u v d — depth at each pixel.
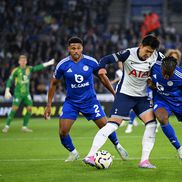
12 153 39.72
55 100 86.62
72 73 32.19
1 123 72.81
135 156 36.41
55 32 111.94
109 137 32.81
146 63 29.86
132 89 30.56
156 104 30.55
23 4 119.81
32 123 72.00
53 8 122.38
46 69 96.19
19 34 108.12
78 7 124.50
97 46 105.69
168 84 29.86
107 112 80.56
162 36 111.12
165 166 31.19
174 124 63.78
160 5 136.62
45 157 36.91
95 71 32.69
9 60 100.00
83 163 32.81
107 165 30.19
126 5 135.50
